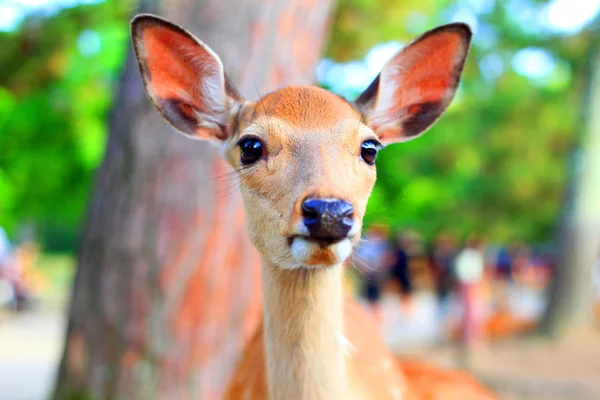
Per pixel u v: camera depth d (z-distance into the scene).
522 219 21.08
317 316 2.62
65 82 10.45
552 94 15.94
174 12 4.46
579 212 11.88
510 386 8.94
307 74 4.84
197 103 3.18
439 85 3.24
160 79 3.13
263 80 4.54
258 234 2.65
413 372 3.93
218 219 4.46
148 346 4.45
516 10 12.89
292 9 4.65
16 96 10.63
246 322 4.61
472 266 11.09
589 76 11.80
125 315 4.48
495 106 17.05
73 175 13.97
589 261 11.83
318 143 2.57
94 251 4.67
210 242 4.46
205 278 4.45
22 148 12.83
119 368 4.49
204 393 4.47
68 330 4.81
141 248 4.46
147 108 4.51
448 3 11.25
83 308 4.68
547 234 22.00
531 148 18.12
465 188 21.00
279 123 2.63
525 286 25.17
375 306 13.37
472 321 10.93
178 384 4.46
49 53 9.58
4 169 13.91
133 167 4.52
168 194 4.45
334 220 2.25
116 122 4.73
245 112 2.94
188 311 4.45
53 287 23.80
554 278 12.02
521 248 23.44
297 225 2.30
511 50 13.37
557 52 12.86
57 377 4.87
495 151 18.75
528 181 19.23
